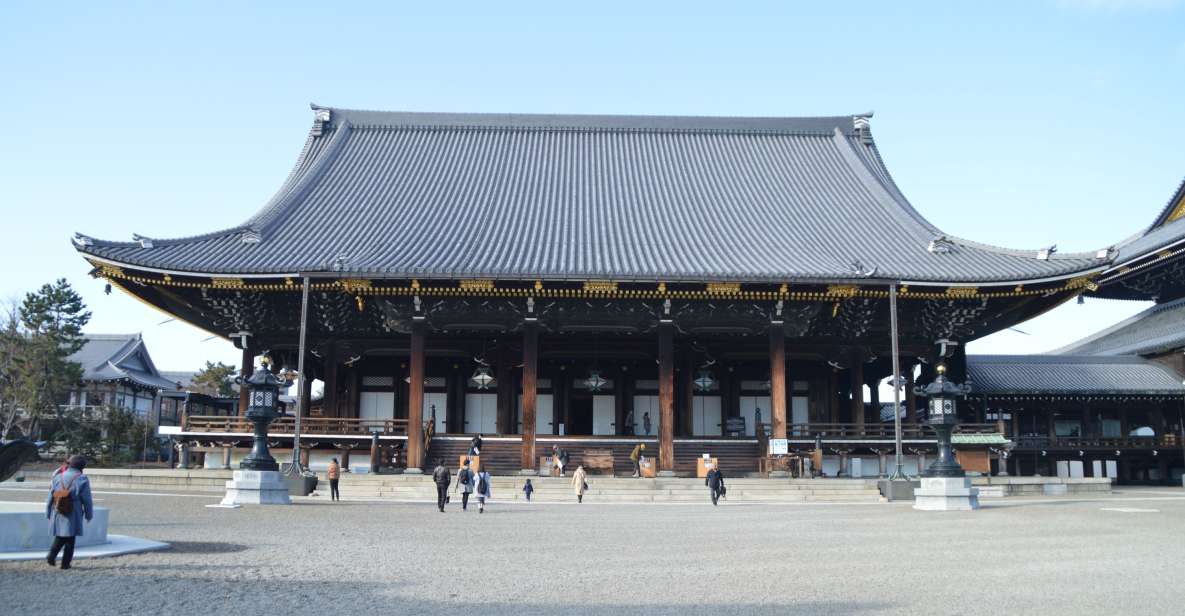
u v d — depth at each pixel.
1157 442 55.91
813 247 48.47
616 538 21.25
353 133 62.22
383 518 26.16
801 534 22.39
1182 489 48.81
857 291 44.97
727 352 52.81
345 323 49.81
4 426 63.84
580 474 35.00
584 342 52.88
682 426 53.94
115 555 16.36
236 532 21.17
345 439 44.44
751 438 48.28
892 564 16.77
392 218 51.19
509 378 53.69
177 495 33.72
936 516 28.20
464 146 61.69
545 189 56.38
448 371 54.97
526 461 44.00
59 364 63.84
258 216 49.69
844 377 57.09
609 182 57.62
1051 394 55.28
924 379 53.09
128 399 79.19
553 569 15.88
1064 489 41.78
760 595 13.36
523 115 63.72
